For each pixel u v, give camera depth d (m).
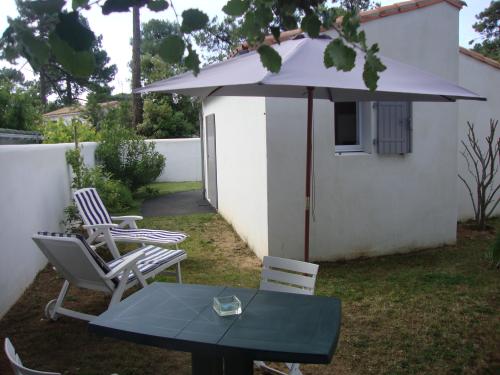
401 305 4.86
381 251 6.80
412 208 6.90
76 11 1.44
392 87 3.51
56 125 12.74
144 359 3.82
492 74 8.90
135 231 6.50
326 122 6.35
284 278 3.62
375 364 3.70
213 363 2.68
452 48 6.91
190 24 1.70
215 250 7.30
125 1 1.59
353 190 6.57
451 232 7.18
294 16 1.95
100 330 2.58
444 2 6.77
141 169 13.32
